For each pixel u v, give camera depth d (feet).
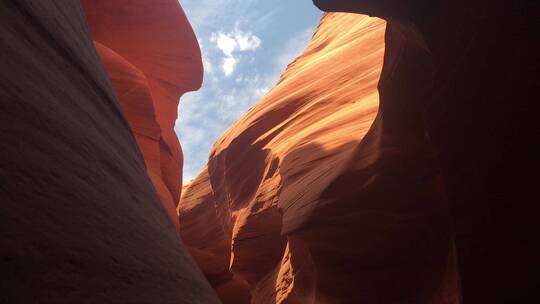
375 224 33.35
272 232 54.19
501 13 20.03
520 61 19.35
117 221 7.98
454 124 23.32
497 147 20.61
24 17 9.20
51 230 5.42
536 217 19.11
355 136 46.52
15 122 6.16
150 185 14.32
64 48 11.11
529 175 19.30
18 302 4.09
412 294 31.81
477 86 21.70
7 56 7.22
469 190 22.09
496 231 20.67
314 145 49.52
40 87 8.02
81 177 7.54
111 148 11.03
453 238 22.75
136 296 6.56
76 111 9.68
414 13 25.36
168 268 9.18
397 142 33.17
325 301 37.29
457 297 25.30
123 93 47.47
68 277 5.18
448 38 23.68
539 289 18.97
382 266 33.32
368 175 34.32
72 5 15.84
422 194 31.07
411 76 29.53
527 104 19.17
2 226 4.49
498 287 20.33
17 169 5.48
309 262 41.29
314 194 37.93
